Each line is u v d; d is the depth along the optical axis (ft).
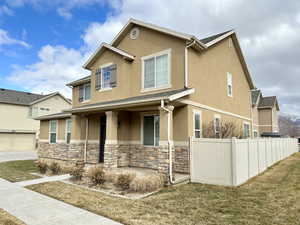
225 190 25.82
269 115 94.48
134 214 18.30
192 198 22.65
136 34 40.81
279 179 31.99
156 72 36.81
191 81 34.09
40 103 117.80
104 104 35.88
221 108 44.09
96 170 30.09
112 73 41.81
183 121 32.96
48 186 28.96
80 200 22.56
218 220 16.88
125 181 26.76
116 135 36.99
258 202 21.20
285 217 17.39
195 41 33.55
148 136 37.76
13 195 24.79
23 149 108.27
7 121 105.91
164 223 16.40
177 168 32.83
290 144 69.15
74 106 56.90
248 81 60.29
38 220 17.37
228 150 28.40
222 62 46.06
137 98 33.96
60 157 57.41
